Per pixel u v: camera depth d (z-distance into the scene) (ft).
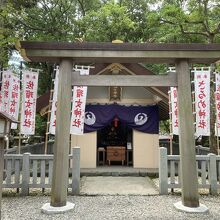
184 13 37.65
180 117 20.48
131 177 34.27
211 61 21.34
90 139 39.14
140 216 18.74
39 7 63.00
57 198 19.66
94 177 34.17
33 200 22.93
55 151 20.01
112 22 61.16
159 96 36.09
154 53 20.20
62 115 20.21
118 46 20.08
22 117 27.91
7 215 18.74
